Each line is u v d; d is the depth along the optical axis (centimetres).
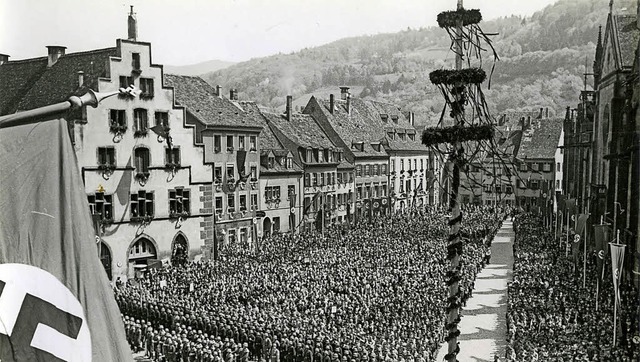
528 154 10919
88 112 5197
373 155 10075
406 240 6788
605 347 3170
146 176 5644
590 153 6775
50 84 5809
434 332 3572
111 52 5659
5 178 882
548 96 14000
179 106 5897
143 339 3525
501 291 5172
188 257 6006
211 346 2967
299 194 8200
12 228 874
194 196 6053
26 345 858
